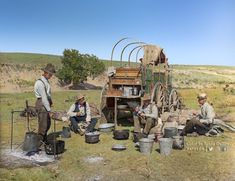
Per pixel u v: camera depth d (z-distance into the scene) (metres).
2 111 12.73
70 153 7.04
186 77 42.56
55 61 71.88
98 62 52.88
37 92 7.26
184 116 10.63
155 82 11.08
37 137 7.02
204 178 5.40
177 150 7.14
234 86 24.11
